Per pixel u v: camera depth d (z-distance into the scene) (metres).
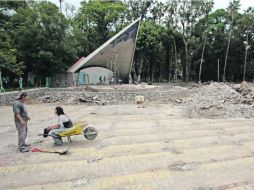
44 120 12.77
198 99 19.77
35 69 31.28
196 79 53.44
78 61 40.16
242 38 47.41
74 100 20.27
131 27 34.31
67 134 8.06
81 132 8.20
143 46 42.38
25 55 29.55
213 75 52.31
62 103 19.91
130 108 17.53
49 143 8.52
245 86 22.17
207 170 6.09
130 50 37.00
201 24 44.59
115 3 45.81
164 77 54.12
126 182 5.43
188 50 47.38
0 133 10.08
